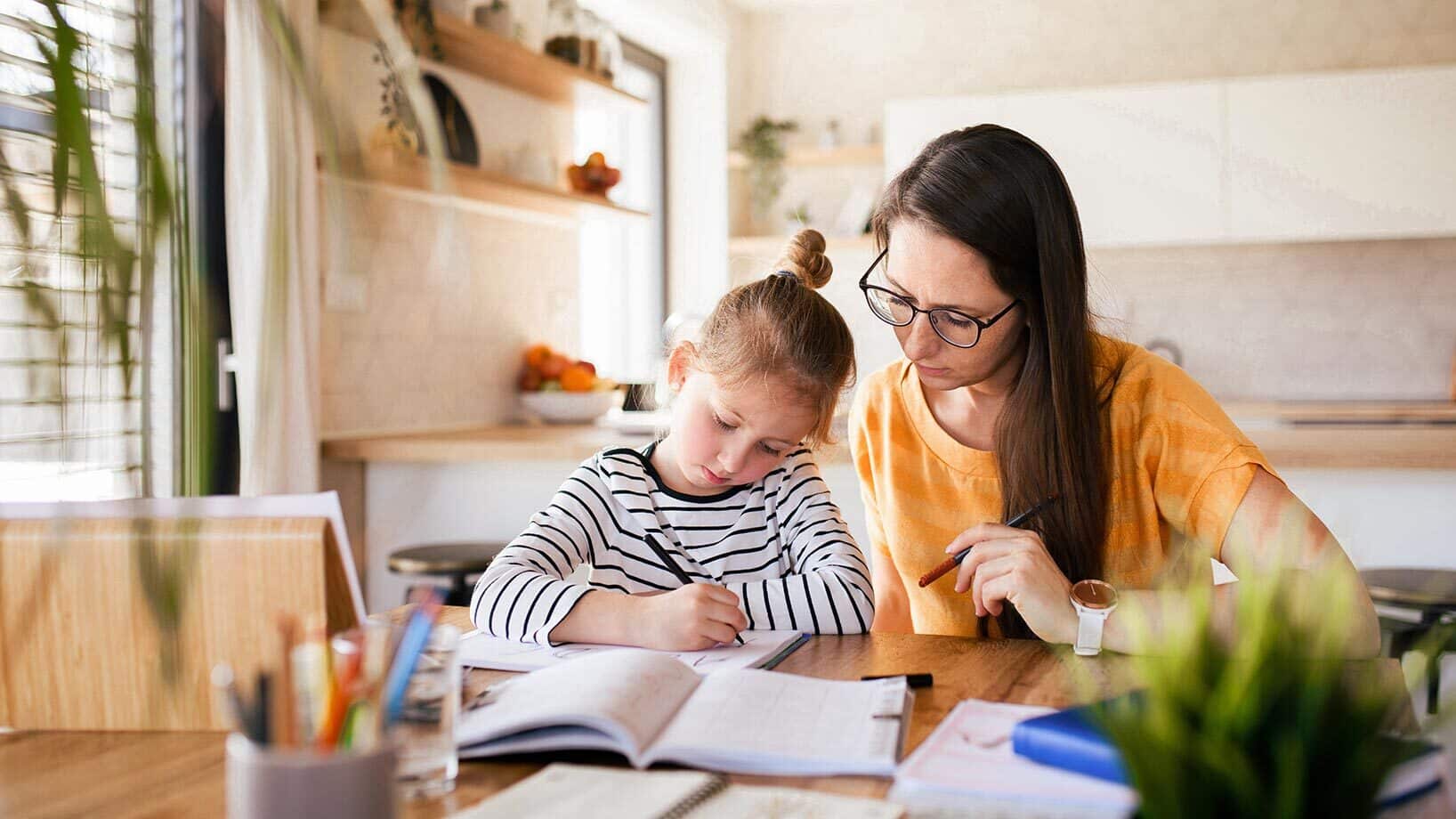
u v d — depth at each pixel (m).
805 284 1.53
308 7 2.29
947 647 1.15
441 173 0.58
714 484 1.41
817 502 1.46
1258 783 0.57
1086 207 4.30
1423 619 2.02
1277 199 4.13
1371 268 4.41
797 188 4.99
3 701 0.88
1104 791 0.70
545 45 3.23
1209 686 0.61
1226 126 4.16
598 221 3.69
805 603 1.24
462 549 2.58
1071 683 0.99
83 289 0.60
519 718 0.82
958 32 4.82
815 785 0.75
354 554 2.80
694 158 4.70
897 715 0.86
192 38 2.25
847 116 4.96
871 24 4.92
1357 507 2.29
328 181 0.59
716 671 1.04
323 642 0.68
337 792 0.56
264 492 2.23
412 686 0.75
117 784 0.76
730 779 0.77
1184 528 1.39
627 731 0.80
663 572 1.43
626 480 1.46
